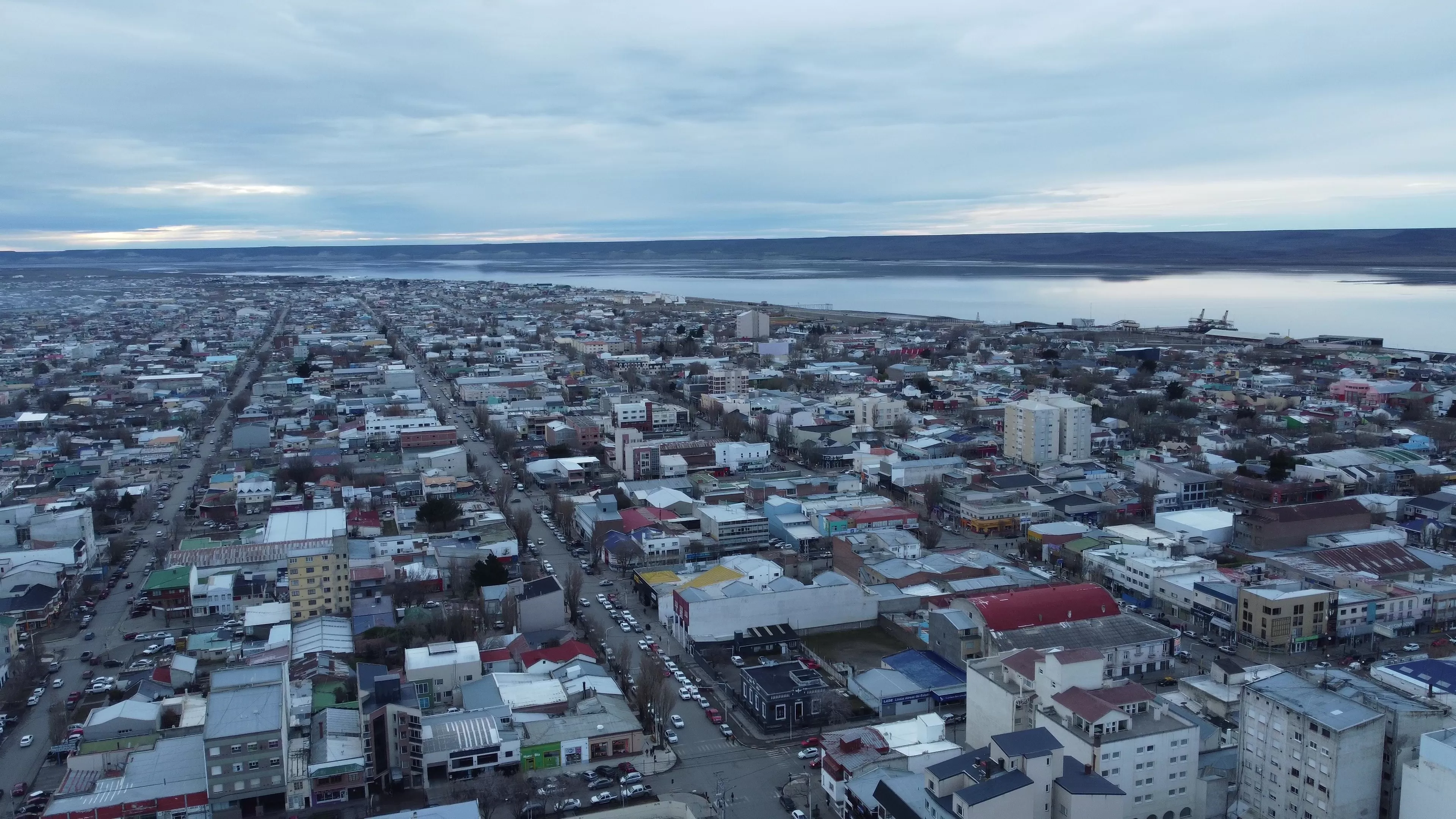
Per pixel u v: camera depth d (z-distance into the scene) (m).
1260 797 191.62
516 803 198.00
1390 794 180.62
